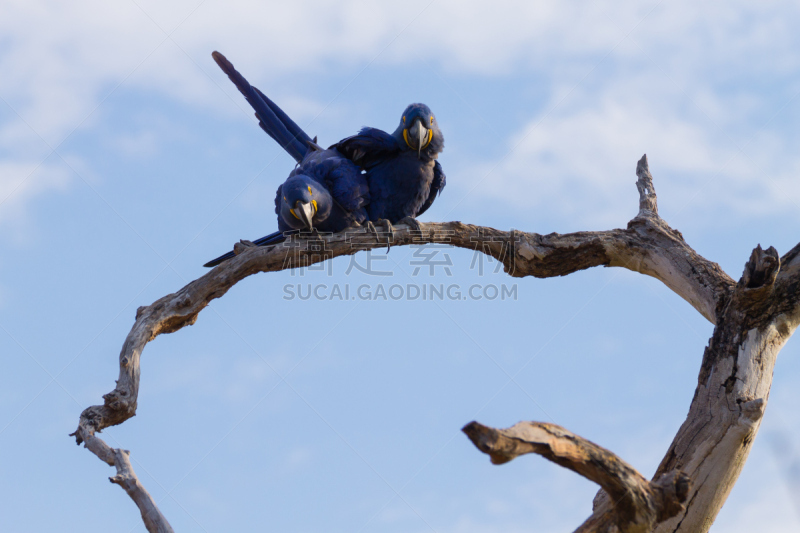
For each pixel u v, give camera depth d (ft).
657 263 28.71
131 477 20.04
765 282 21.72
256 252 28.25
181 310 27.43
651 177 31.86
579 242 29.76
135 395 24.68
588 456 14.16
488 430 12.67
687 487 15.17
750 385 21.33
